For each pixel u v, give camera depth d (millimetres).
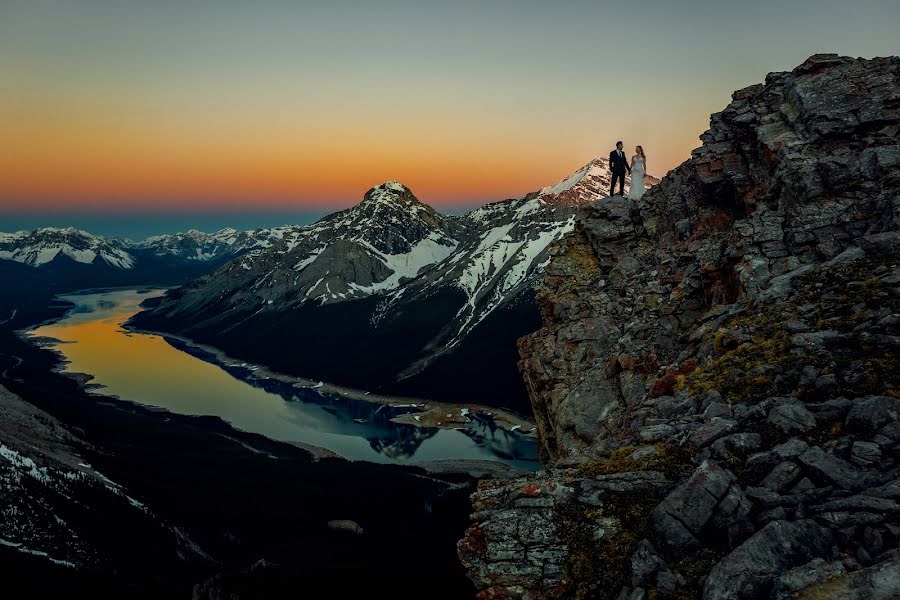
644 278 30891
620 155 39750
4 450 134250
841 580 10023
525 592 13219
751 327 19766
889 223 21062
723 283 25672
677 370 21016
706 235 30016
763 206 26391
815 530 11219
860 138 24844
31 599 84688
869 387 14555
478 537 14820
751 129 30094
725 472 13266
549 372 30203
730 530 12242
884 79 26109
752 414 15398
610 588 12445
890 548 10383
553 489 15070
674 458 15180
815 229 22750
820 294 19578
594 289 33062
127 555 108750
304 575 92438
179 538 118562
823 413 14398
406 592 86375
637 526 13414
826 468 12594
